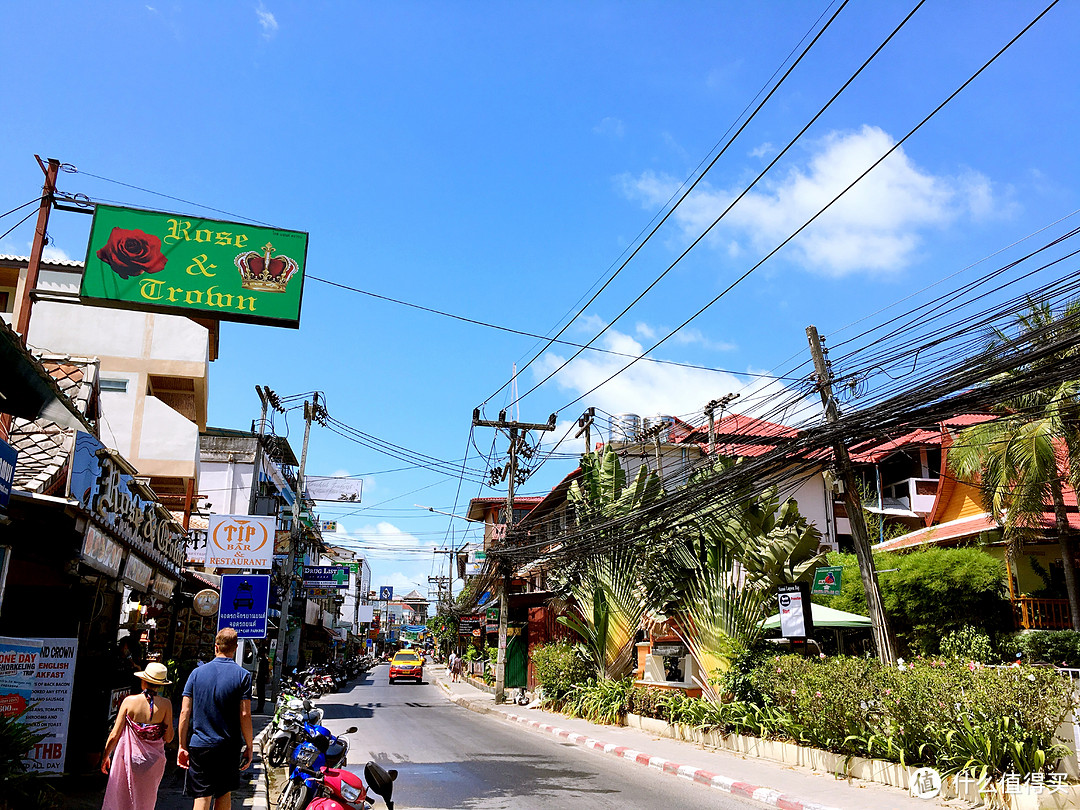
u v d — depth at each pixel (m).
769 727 13.38
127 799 6.73
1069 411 14.98
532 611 35.09
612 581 21.61
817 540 16.05
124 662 10.47
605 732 17.66
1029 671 9.33
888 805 9.05
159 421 24.41
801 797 9.55
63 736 8.66
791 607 13.83
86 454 8.24
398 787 10.66
